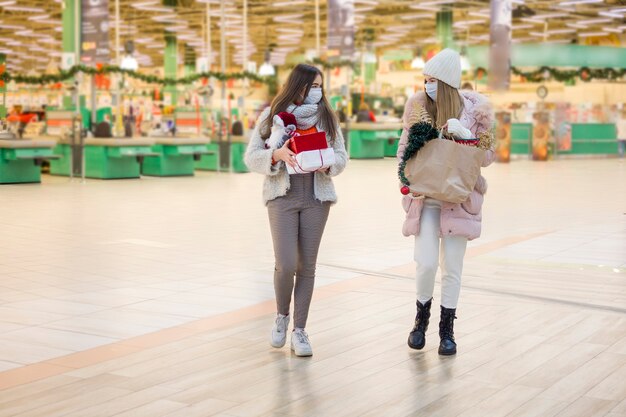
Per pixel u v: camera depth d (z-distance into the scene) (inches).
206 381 150.3
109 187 591.8
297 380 151.1
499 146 889.5
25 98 708.0
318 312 208.5
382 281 251.9
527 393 143.3
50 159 613.9
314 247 167.9
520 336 184.2
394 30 1288.1
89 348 174.4
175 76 874.1
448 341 168.7
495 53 682.2
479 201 166.4
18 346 175.9
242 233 360.8
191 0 957.8
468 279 253.8
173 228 375.6
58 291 236.5
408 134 166.4
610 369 158.2
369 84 1040.2
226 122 748.0
